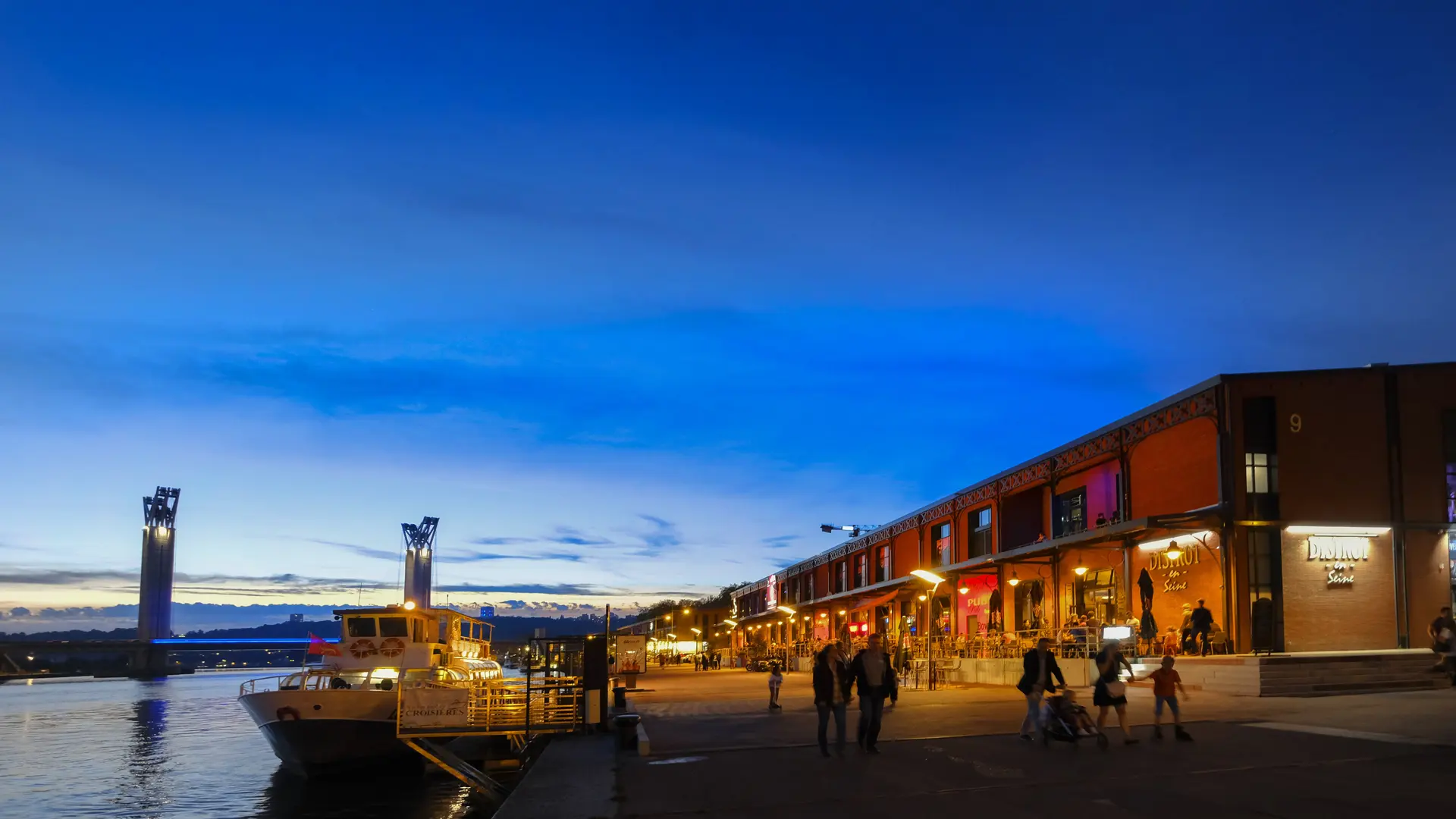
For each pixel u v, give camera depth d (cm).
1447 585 2764
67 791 3634
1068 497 3800
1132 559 3238
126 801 3341
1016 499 4259
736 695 3312
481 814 2528
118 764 4575
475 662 3872
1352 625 2727
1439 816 1006
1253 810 1059
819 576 7269
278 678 3194
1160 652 2880
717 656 8062
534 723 2258
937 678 3591
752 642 8731
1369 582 2753
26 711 9800
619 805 1250
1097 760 1435
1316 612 2725
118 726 7194
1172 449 3075
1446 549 2781
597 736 2166
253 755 4866
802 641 6662
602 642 2262
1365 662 2375
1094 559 3519
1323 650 2705
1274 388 2834
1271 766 1323
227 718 8169
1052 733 1602
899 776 1368
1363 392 2841
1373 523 2769
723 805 1223
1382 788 1152
